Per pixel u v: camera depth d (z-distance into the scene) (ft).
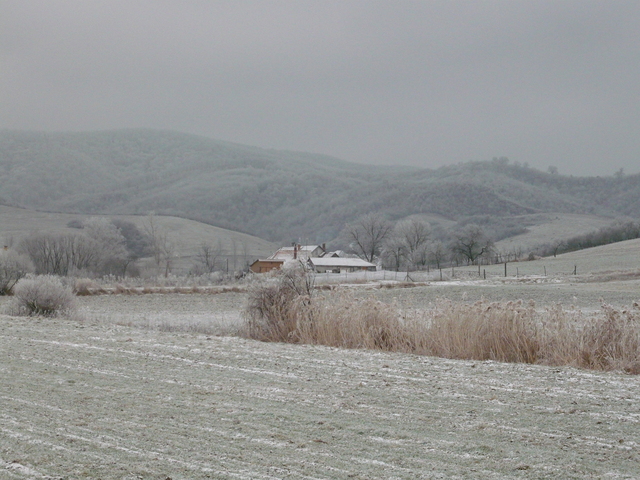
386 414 29.32
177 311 116.26
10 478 20.51
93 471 21.18
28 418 27.91
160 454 23.07
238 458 22.72
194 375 38.75
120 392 33.55
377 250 421.59
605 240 451.94
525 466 22.13
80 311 91.76
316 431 26.37
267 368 41.52
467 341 51.06
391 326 56.54
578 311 53.62
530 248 513.04
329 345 56.95
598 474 21.47
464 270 301.22
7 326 65.67
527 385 36.65
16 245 330.54
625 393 34.63
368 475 21.06
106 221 344.49
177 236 575.38
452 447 24.35
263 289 66.74
